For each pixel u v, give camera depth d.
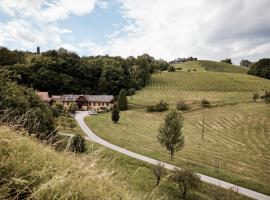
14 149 3.59
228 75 180.25
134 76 166.00
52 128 26.14
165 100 118.19
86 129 71.12
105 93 145.75
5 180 2.90
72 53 171.38
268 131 72.06
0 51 142.50
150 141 59.09
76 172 3.77
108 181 4.40
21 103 19.97
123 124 81.06
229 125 78.69
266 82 158.00
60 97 129.38
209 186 33.22
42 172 3.27
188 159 45.69
